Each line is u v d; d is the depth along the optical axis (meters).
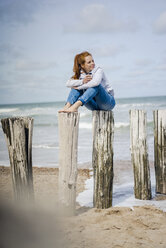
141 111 3.70
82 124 16.84
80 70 3.51
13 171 2.93
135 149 3.75
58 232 2.48
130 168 5.73
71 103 3.37
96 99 3.45
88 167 6.04
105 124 3.30
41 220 2.76
